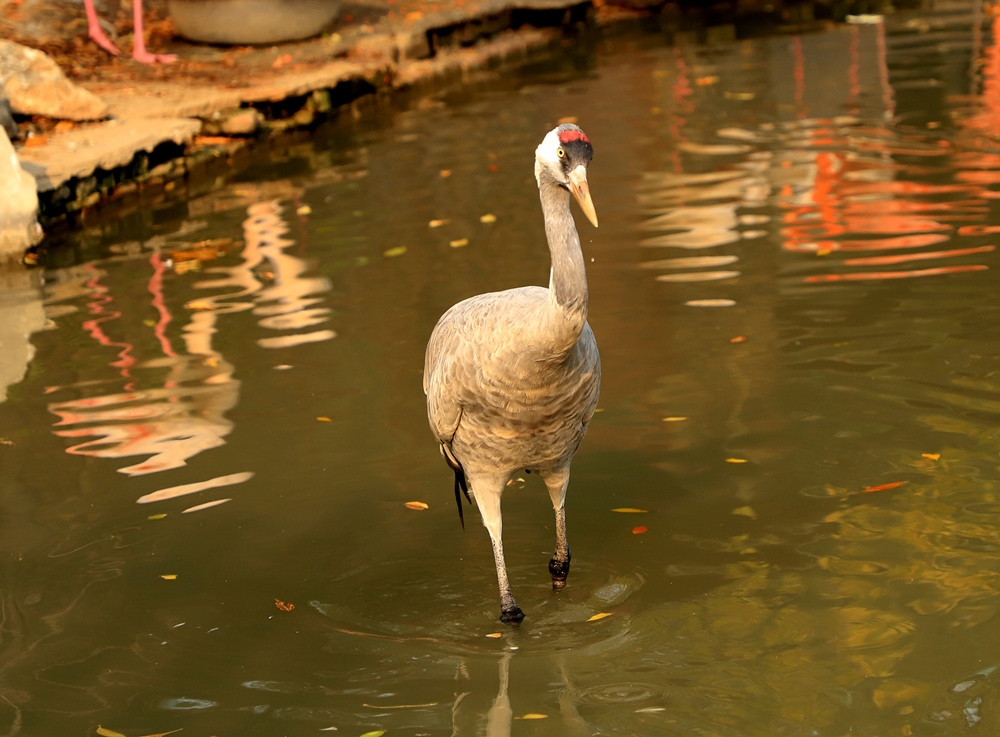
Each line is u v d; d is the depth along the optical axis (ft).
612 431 22.13
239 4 51.70
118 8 56.49
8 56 40.88
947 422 21.29
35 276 32.09
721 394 22.97
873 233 30.27
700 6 68.18
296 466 21.42
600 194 35.55
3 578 18.40
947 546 17.87
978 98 43.11
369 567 18.54
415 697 15.31
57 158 37.47
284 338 26.66
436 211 34.94
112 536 19.47
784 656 15.69
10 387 24.97
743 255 29.58
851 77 48.21
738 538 18.65
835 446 20.90
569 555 18.03
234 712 15.10
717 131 41.60
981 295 25.86
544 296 16.10
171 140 40.91
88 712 15.15
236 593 17.90
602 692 15.24
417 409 23.25
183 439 22.49
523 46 60.03
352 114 48.67
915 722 14.20
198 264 32.01
